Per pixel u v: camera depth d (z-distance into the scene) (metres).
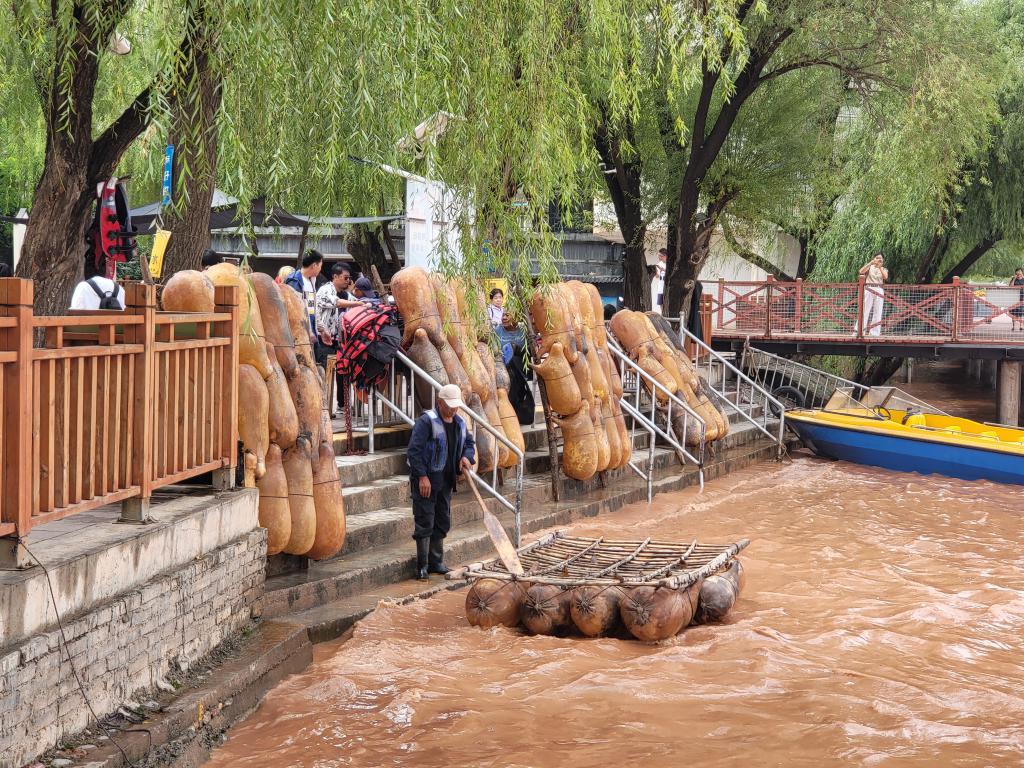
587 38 10.96
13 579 4.41
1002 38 26.25
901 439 18.02
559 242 9.97
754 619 8.50
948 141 20.98
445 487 9.13
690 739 5.95
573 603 7.77
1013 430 18.75
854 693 6.75
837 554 11.38
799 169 22.89
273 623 7.17
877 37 20.47
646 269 23.98
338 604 8.13
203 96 7.70
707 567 8.23
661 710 6.39
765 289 26.23
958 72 20.34
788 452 20.27
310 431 8.05
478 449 11.12
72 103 8.27
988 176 26.91
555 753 5.71
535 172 9.36
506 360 13.43
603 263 29.30
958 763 5.68
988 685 7.09
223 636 6.54
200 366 6.49
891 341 25.05
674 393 15.72
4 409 4.49
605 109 19.45
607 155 22.06
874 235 29.36
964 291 24.66
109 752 4.73
